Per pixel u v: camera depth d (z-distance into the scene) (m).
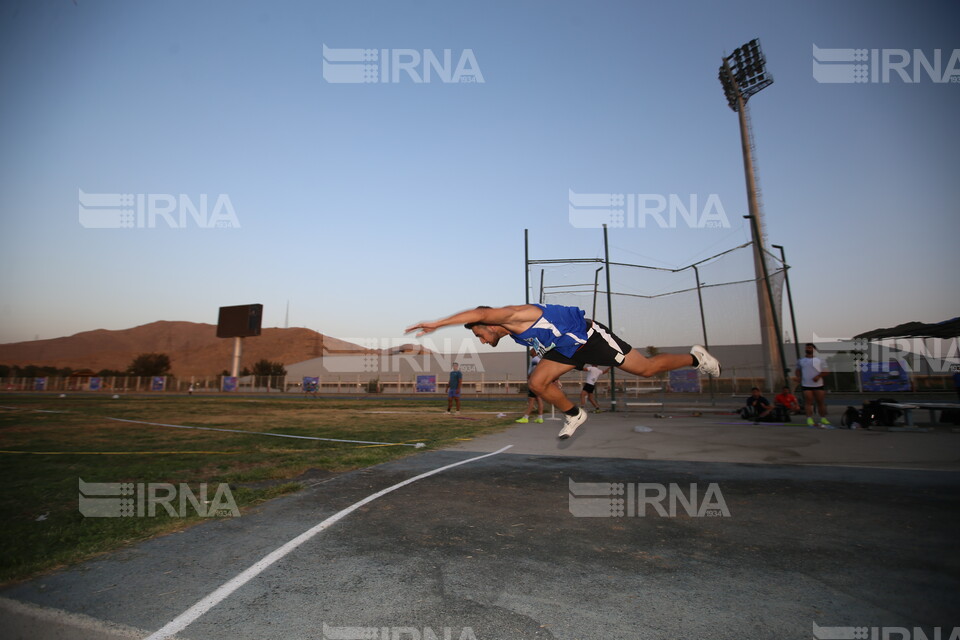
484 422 13.27
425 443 8.37
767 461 6.23
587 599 2.50
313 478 5.54
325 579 2.76
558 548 3.23
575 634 2.17
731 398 21.38
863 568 2.85
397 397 37.50
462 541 3.38
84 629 2.25
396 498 4.57
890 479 5.07
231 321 54.69
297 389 52.25
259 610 2.41
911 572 2.79
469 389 43.56
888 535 3.41
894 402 9.77
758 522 3.74
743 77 39.00
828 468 5.70
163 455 7.61
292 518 3.95
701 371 4.74
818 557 3.03
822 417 10.25
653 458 6.55
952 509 3.99
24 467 6.57
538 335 4.28
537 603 2.46
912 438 8.10
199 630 2.22
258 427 12.52
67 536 3.55
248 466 6.60
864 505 4.13
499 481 5.25
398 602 2.48
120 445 9.03
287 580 2.75
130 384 59.19
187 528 3.74
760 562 2.96
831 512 3.96
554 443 8.27
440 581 2.73
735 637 2.13
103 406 23.78
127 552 3.23
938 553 3.06
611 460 6.45
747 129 38.00
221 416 16.91
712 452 7.00
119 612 2.40
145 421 14.84
